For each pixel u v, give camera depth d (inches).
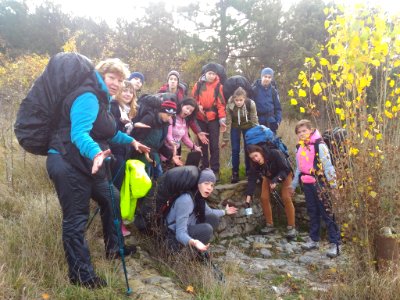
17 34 751.7
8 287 102.2
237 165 221.8
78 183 108.0
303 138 171.6
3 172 187.6
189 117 202.1
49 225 139.8
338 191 141.7
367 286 125.3
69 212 109.3
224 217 204.5
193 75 511.5
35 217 144.5
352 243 140.6
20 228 136.1
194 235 144.3
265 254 182.1
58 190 108.2
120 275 126.3
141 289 119.7
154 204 148.8
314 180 174.7
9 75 390.3
